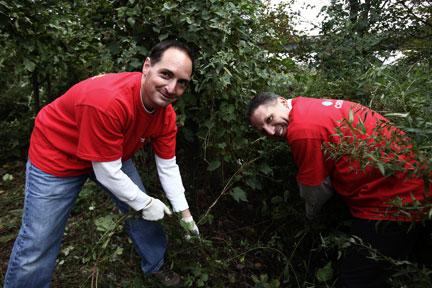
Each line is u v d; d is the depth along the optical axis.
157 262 2.07
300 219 2.48
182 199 2.04
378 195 1.79
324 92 2.51
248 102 2.38
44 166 1.68
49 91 3.54
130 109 1.57
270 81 2.56
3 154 3.61
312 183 1.96
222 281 2.25
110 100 1.49
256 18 2.42
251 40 2.48
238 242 2.55
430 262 2.01
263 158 2.51
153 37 2.31
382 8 3.38
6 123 3.88
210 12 2.17
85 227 2.49
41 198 1.68
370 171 1.77
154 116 1.74
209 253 2.30
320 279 2.11
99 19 2.42
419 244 2.02
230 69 2.26
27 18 2.75
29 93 4.11
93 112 1.48
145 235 1.98
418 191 1.71
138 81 1.62
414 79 1.96
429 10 3.69
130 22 2.18
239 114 2.41
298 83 2.74
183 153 2.83
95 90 1.51
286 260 2.30
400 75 2.29
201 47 2.23
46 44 3.03
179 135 2.64
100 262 1.98
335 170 1.91
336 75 2.68
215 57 2.15
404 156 1.54
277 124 2.06
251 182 2.42
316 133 1.83
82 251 2.35
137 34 2.31
